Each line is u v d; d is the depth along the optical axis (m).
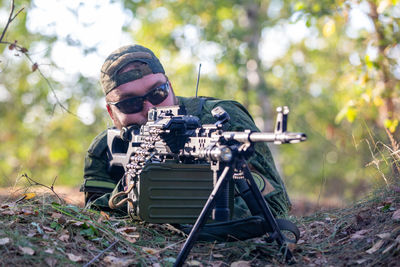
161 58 16.97
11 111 15.48
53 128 15.78
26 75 14.30
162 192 3.58
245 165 3.16
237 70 15.78
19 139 16.22
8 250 3.06
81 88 14.09
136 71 4.30
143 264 3.26
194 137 3.44
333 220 4.25
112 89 4.34
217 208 3.12
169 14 16.95
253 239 3.84
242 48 16.09
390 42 7.18
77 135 15.80
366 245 3.48
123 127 4.39
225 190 3.13
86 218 3.73
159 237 3.83
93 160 4.81
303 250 3.61
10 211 3.63
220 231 3.61
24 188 4.32
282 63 17.91
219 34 16.34
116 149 4.62
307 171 16.88
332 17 7.70
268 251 3.54
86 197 4.79
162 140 3.63
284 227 3.46
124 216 4.13
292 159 17.58
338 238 3.83
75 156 16.45
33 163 15.60
